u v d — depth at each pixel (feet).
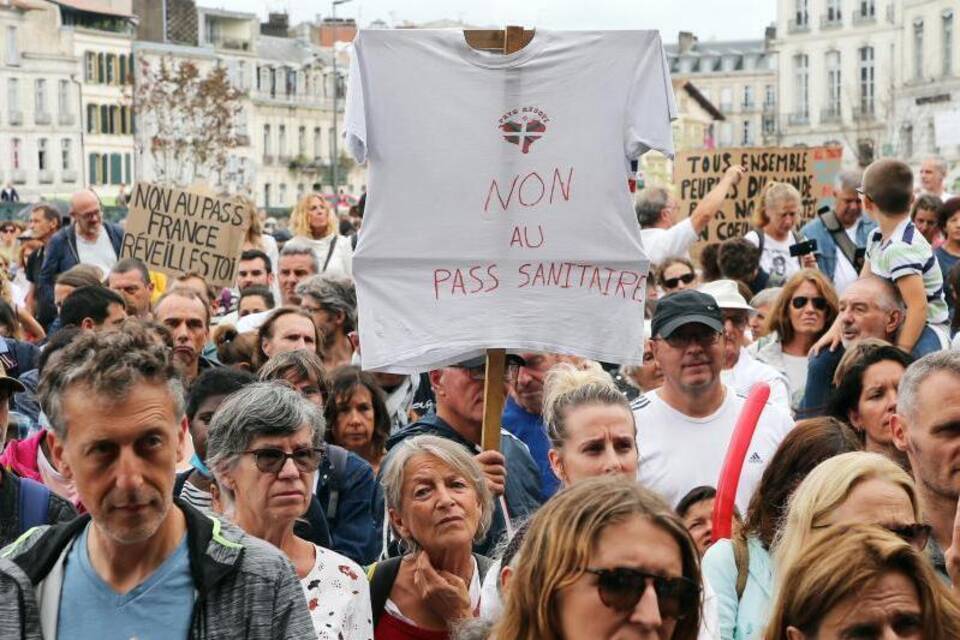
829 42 370.73
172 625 18.11
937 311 41.42
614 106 29.27
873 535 18.11
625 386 39.99
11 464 29.96
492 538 29.63
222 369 29.86
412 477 25.35
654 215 58.03
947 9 295.89
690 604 17.26
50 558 18.34
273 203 471.21
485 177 29.17
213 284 62.13
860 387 30.07
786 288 41.55
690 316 30.25
